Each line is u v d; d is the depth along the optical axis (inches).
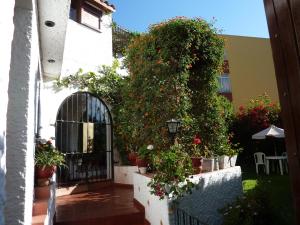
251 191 217.5
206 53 285.4
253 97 706.8
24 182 104.4
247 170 458.6
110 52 399.9
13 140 106.3
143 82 285.0
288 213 195.3
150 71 275.0
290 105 46.5
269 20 52.2
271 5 51.4
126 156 366.3
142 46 290.5
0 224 55.4
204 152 268.1
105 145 370.0
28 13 115.4
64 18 169.9
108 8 396.2
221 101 318.0
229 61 712.4
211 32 285.4
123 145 364.5
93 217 204.4
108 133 374.0
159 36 272.2
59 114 329.1
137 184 243.1
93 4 381.7
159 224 178.9
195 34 273.7
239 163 500.7
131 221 211.0
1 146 58.0
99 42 386.0
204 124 285.6
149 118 271.9
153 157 218.7
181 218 170.1
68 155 329.7
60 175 316.8
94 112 363.3
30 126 113.5
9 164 104.3
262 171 443.5
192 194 187.8
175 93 259.1
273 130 432.8
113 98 371.9
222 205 218.8
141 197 226.7
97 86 359.9
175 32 265.9
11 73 110.0
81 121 347.6
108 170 368.5
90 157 352.2
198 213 189.8
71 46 347.9
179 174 173.0
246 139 502.0
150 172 236.2
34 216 145.9
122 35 444.1
